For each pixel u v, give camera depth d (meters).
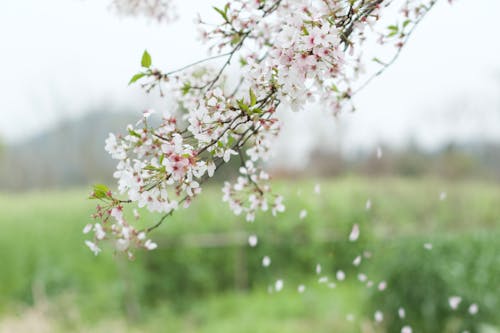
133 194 1.46
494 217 10.41
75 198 11.11
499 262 4.78
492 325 4.45
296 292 7.14
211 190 8.30
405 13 2.00
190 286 7.30
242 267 7.64
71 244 7.99
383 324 5.00
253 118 1.44
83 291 7.03
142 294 6.92
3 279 7.39
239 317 6.36
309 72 1.44
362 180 11.77
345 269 7.67
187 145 1.45
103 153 17.56
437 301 4.62
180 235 7.38
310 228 7.86
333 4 1.59
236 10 1.80
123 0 2.50
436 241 5.07
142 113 1.65
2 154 19.92
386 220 9.34
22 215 9.26
